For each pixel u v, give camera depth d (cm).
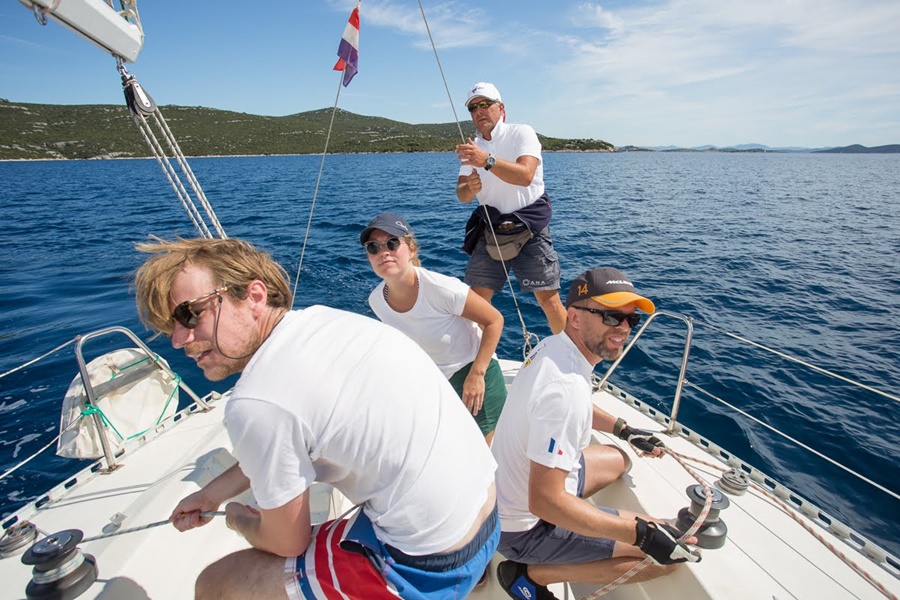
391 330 109
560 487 139
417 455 97
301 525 100
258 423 90
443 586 103
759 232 1318
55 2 145
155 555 158
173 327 98
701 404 432
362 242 207
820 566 154
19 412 426
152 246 98
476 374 217
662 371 488
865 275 884
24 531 165
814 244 1169
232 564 111
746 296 744
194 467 194
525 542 156
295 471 94
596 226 1345
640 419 249
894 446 379
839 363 519
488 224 280
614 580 153
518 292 692
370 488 100
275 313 107
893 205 2091
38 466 359
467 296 213
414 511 98
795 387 462
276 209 1758
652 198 2133
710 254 1027
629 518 145
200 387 461
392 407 96
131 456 212
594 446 191
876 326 629
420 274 220
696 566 150
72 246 1134
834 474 350
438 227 1297
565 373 143
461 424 109
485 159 243
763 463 361
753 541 163
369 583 99
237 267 98
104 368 210
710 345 548
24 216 1691
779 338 585
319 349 97
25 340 586
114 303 716
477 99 269
